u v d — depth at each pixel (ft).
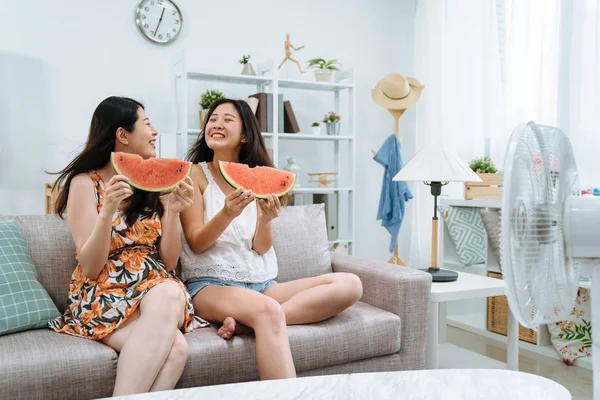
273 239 7.09
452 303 11.72
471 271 10.89
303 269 7.16
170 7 11.43
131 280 5.28
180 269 6.41
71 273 5.96
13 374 4.37
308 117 13.00
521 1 10.35
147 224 5.61
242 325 5.45
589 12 8.93
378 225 13.89
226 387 3.24
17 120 10.28
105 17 10.93
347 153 13.44
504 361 8.68
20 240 5.76
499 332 10.07
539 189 3.05
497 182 10.51
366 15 13.61
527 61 10.28
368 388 3.20
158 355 4.63
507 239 2.85
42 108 10.46
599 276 3.26
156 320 4.72
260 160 6.68
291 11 12.73
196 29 11.76
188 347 5.04
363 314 6.13
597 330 3.30
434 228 8.13
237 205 5.46
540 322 3.24
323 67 12.29
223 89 11.99
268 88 11.90
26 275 5.47
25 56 10.29
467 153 11.83
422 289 6.37
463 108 11.94
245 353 5.25
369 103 13.70
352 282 5.92
